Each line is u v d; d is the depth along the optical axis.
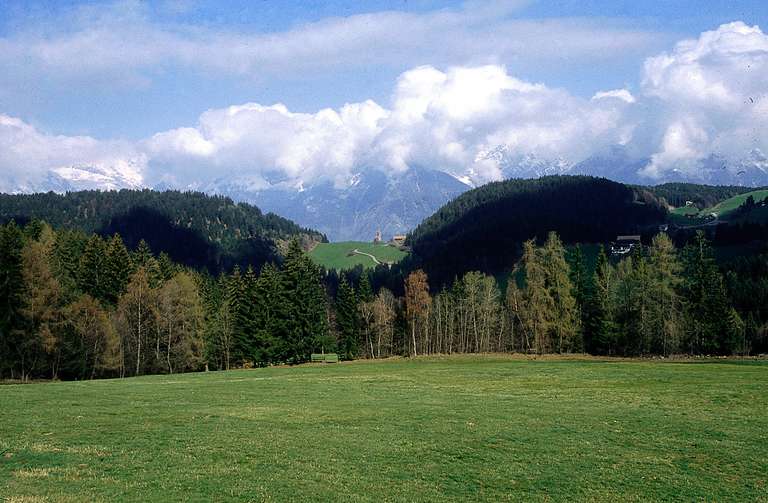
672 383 51.72
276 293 103.69
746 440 30.03
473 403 41.66
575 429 32.31
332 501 20.61
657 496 22.19
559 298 99.56
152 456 25.48
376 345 122.69
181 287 97.88
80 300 85.50
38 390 50.47
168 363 94.81
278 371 75.12
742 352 96.62
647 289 95.56
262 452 26.56
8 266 76.56
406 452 27.25
